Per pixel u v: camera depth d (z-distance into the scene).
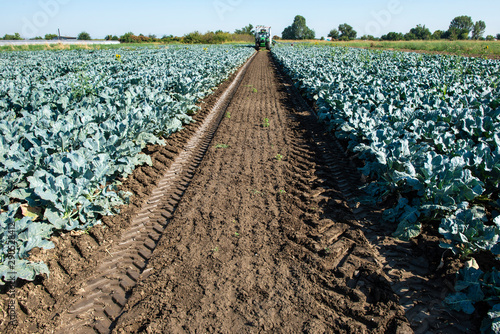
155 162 7.01
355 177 6.37
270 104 12.99
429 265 3.84
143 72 14.12
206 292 3.49
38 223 4.02
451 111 7.23
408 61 20.38
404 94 9.62
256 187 5.89
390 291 3.50
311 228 4.66
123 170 5.73
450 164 4.43
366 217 4.94
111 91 9.61
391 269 3.83
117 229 4.66
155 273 3.80
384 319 3.16
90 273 3.84
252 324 3.11
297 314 3.23
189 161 7.34
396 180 4.61
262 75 22.11
